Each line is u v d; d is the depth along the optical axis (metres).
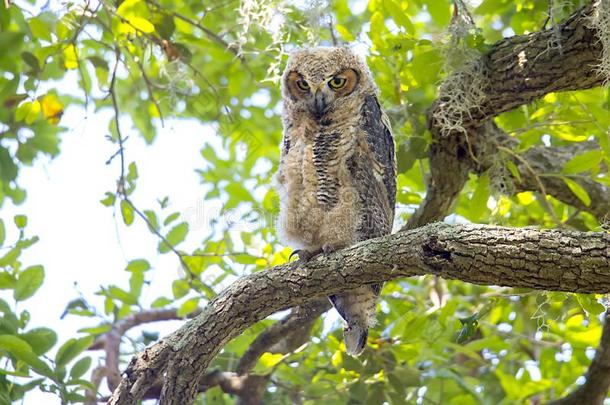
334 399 11.62
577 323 12.57
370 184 10.01
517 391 12.60
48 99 12.25
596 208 11.73
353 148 10.01
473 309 12.17
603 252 6.49
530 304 12.87
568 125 10.98
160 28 11.73
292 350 11.78
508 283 7.02
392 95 11.45
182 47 11.86
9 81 12.52
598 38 9.02
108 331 12.40
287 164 10.12
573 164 10.63
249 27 11.82
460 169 11.07
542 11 11.29
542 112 11.12
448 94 10.15
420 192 12.88
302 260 8.62
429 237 7.39
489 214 12.07
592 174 11.60
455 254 7.16
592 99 10.55
